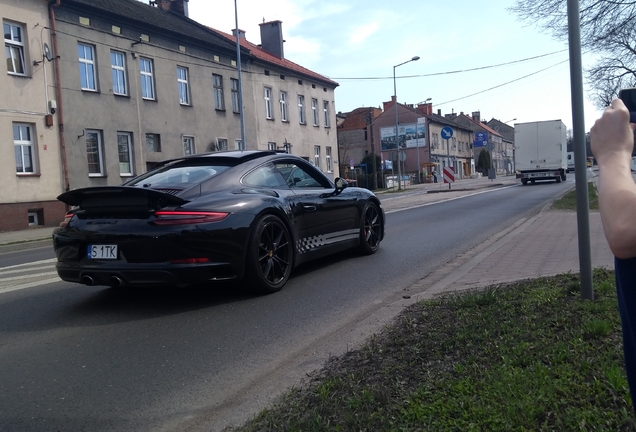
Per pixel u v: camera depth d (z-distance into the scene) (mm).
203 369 4062
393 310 5152
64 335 4938
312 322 5168
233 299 6023
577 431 2527
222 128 32656
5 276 8469
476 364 3418
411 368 3533
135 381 3869
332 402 3123
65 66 22625
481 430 2617
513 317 4324
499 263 7398
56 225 21859
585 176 4570
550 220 12570
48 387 3805
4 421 3312
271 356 4297
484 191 30141
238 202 5812
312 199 7059
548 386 2945
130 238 5309
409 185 55844
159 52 27875
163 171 6410
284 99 40094
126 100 25688
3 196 19953
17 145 20875
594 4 13289
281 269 6410
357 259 8430
